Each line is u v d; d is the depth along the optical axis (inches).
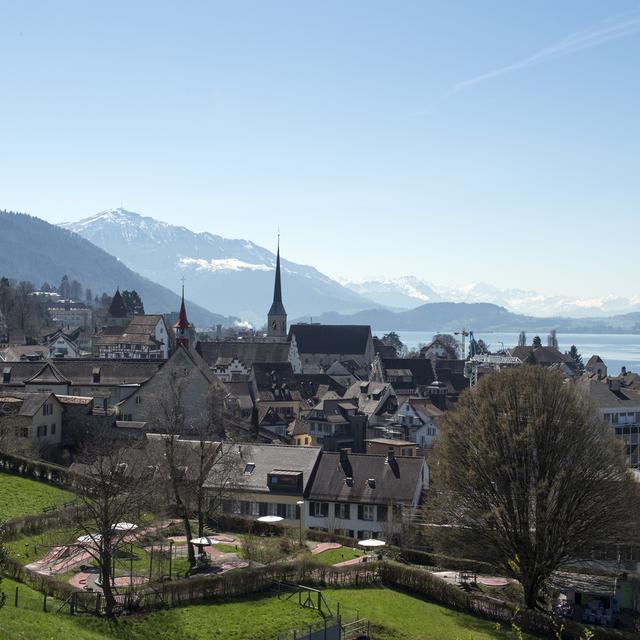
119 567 2709.2
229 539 3238.2
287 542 3142.2
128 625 2178.9
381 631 2378.2
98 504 2410.2
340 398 6850.4
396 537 3604.8
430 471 3703.3
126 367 6176.2
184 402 5482.3
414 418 6535.4
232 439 4288.9
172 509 3440.0
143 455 3444.9
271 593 2534.5
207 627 2234.3
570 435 2928.2
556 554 2861.7
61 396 4896.7
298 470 3919.8
